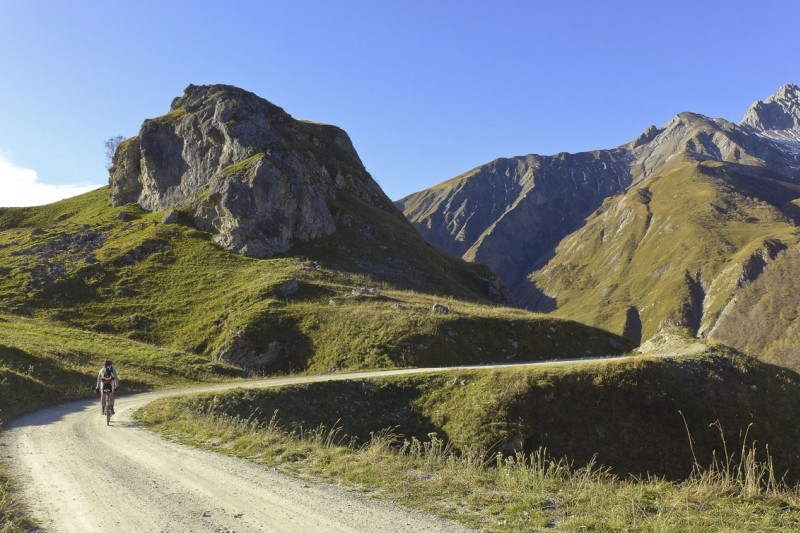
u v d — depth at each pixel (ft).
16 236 275.59
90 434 57.52
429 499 32.55
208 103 313.32
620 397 89.51
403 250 294.87
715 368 94.84
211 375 126.21
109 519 29.71
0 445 51.52
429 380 103.30
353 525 28.40
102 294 194.18
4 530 27.45
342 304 174.91
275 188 247.50
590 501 31.30
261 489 35.47
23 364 96.89
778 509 29.89
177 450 48.55
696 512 29.45
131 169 326.65
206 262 221.05
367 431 92.53
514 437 85.30
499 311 189.88
